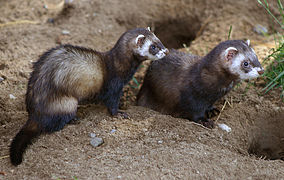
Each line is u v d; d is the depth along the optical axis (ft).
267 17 45.65
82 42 41.37
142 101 34.09
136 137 26.61
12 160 23.40
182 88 30.40
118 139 26.22
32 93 26.58
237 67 27.71
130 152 24.41
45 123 26.32
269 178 22.43
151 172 22.21
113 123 28.37
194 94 29.78
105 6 47.06
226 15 46.42
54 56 27.55
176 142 26.02
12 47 38.58
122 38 28.89
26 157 24.09
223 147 26.73
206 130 28.40
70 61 27.43
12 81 33.96
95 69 28.27
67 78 27.04
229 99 33.35
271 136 32.01
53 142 25.70
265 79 34.65
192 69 30.09
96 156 24.02
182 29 49.06
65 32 42.42
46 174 22.31
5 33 40.78
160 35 48.80
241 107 32.32
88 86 28.22
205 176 22.25
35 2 47.09
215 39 42.45
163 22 48.24
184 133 27.32
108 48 40.98
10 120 29.50
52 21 44.47
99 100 29.78
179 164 23.04
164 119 29.01
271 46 39.50
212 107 32.60
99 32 43.60
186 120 29.63
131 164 22.95
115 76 29.14
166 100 32.04
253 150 30.83
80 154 24.31
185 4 49.26
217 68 28.14
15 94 32.22
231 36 42.37
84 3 46.83
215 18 46.50
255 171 23.11
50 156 24.08
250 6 47.06
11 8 46.44
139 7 48.29
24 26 42.88
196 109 30.63
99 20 45.21
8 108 30.55
